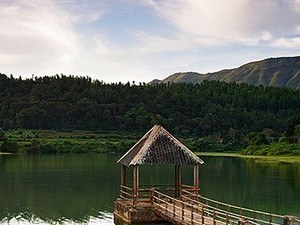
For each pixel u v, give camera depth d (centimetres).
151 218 4409
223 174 10381
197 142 18775
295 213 5650
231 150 18675
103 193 7212
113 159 14038
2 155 15125
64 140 17862
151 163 4481
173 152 4578
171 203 4594
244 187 8125
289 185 8419
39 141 16975
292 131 17200
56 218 5312
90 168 11275
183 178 9588
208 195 7138
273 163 13300
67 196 6906
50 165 11944
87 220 5175
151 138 4638
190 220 3691
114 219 5003
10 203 6297
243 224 3133
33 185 8112
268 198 6881
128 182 8788
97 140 18338
